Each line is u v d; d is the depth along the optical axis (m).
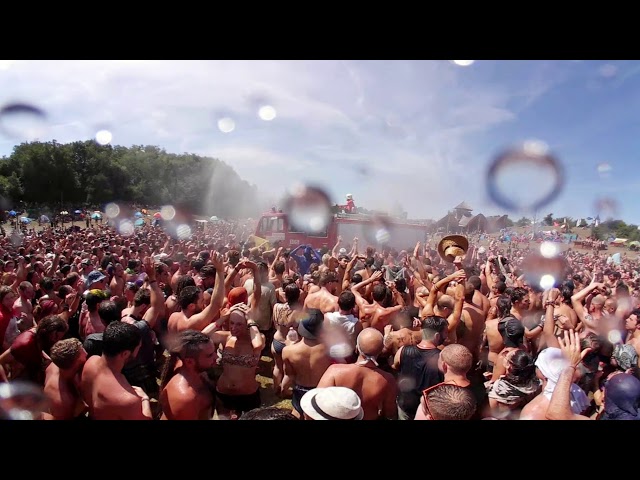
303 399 2.12
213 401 2.42
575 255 15.32
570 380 2.13
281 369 4.30
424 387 2.85
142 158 42.28
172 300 4.45
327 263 6.05
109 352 2.16
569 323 3.92
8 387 2.25
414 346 3.00
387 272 6.85
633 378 2.62
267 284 5.04
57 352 2.27
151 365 3.81
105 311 3.26
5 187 35.31
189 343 2.29
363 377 2.62
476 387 3.35
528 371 2.72
